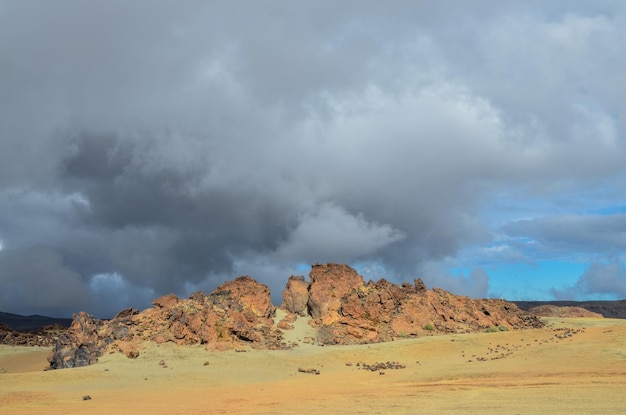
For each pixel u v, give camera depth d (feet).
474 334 402.72
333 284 455.22
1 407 198.59
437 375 258.37
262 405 182.19
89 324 372.38
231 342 372.79
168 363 323.37
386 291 454.81
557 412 137.59
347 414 152.15
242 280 452.35
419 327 427.74
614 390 173.88
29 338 552.41
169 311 388.98
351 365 328.29
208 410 174.40
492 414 139.13
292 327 424.05
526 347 342.64
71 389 249.14
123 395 224.53
